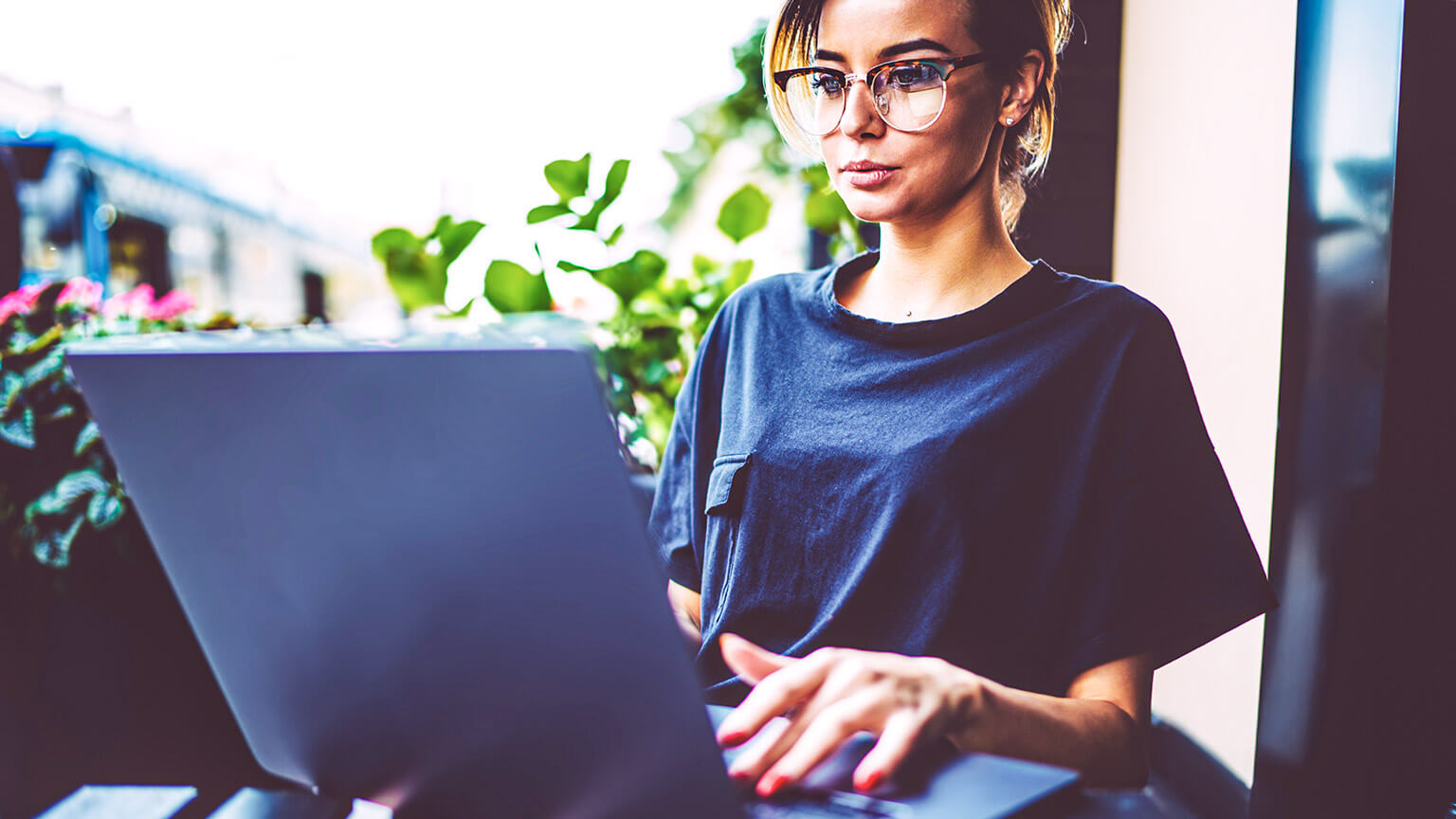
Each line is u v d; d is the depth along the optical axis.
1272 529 1.55
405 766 0.54
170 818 0.57
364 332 0.45
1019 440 0.85
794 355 0.97
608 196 1.99
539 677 0.46
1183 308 1.93
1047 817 0.51
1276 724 1.52
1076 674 0.82
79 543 1.50
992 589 0.84
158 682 1.44
